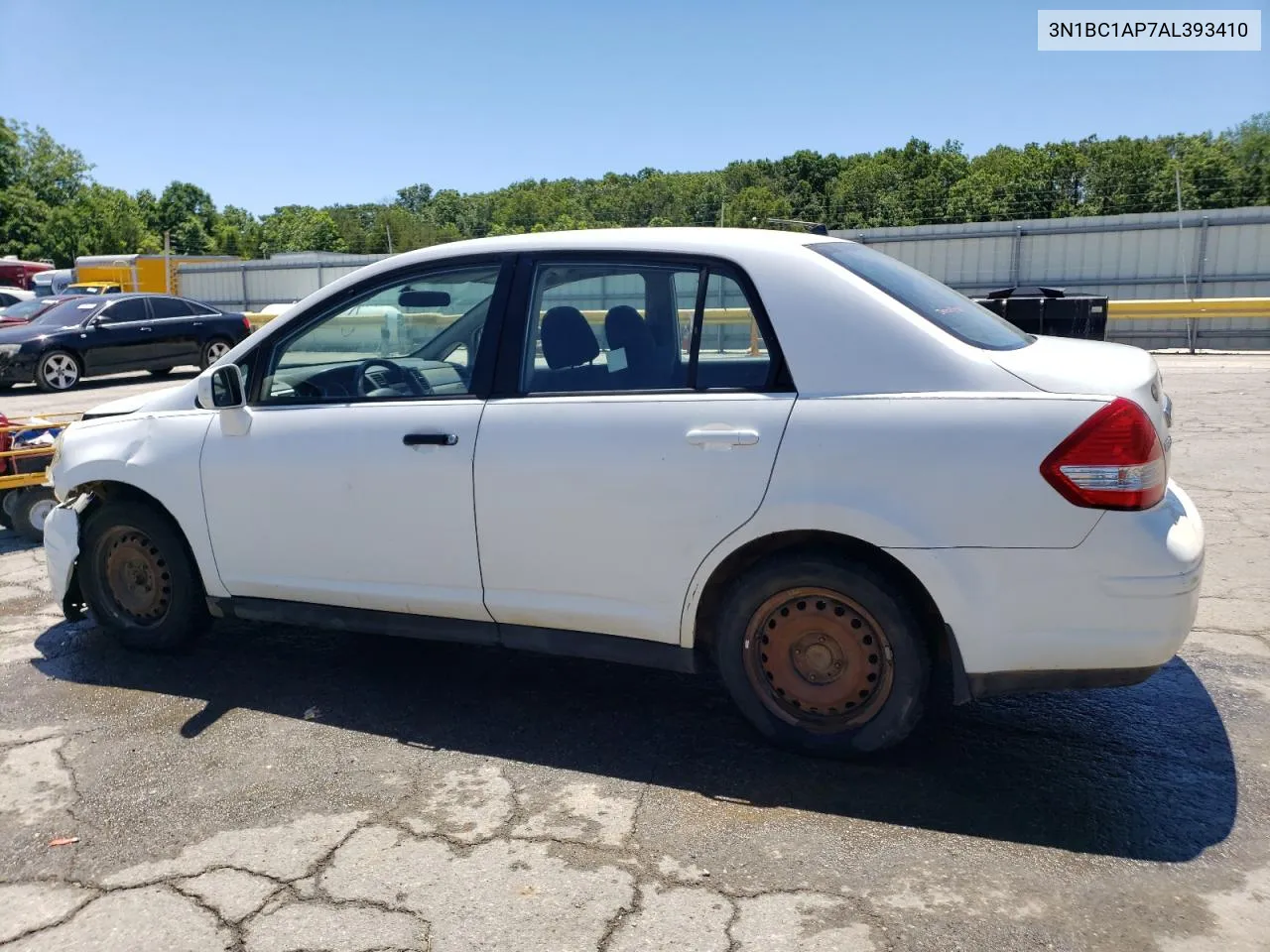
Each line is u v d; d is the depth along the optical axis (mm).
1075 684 3070
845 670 3301
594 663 4391
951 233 23156
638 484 3348
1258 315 18328
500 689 4125
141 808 3205
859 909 2631
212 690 4141
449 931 2570
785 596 3316
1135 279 21875
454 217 148250
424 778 3381
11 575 5812
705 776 3359
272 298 31484
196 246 101375
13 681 4254
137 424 4293
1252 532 6078
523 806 3189
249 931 2588
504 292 3686
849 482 3117
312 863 2887
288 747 3627
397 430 3707
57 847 2996
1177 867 2795
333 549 3875
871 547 3227
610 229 3719
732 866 2840
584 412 3449
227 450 4035
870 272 3447
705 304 3410
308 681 4227
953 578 3053
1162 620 2961
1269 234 20625
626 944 2506
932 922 2572
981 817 3066
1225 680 4047
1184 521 3135
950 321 3328
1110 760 3416
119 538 4406
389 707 3961
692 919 2602
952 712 3799
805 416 3182
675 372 3436
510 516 3543
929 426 3061
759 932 2543
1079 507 2945
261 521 3994
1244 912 2592
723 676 3480
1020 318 14672
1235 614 4762
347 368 3996
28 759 3555
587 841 2979
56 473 4438
